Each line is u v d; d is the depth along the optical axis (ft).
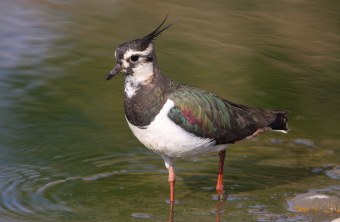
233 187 41.70
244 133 39.58
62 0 70.18
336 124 51.34
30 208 37.78
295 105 53.88
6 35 61.77
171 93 37.40
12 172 42.19
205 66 58.75
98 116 50.49
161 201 39.47
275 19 68.80
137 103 37.09
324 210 38.27
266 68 59.52
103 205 38.55
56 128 48.32
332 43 64.80
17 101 51.57
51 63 57.82
